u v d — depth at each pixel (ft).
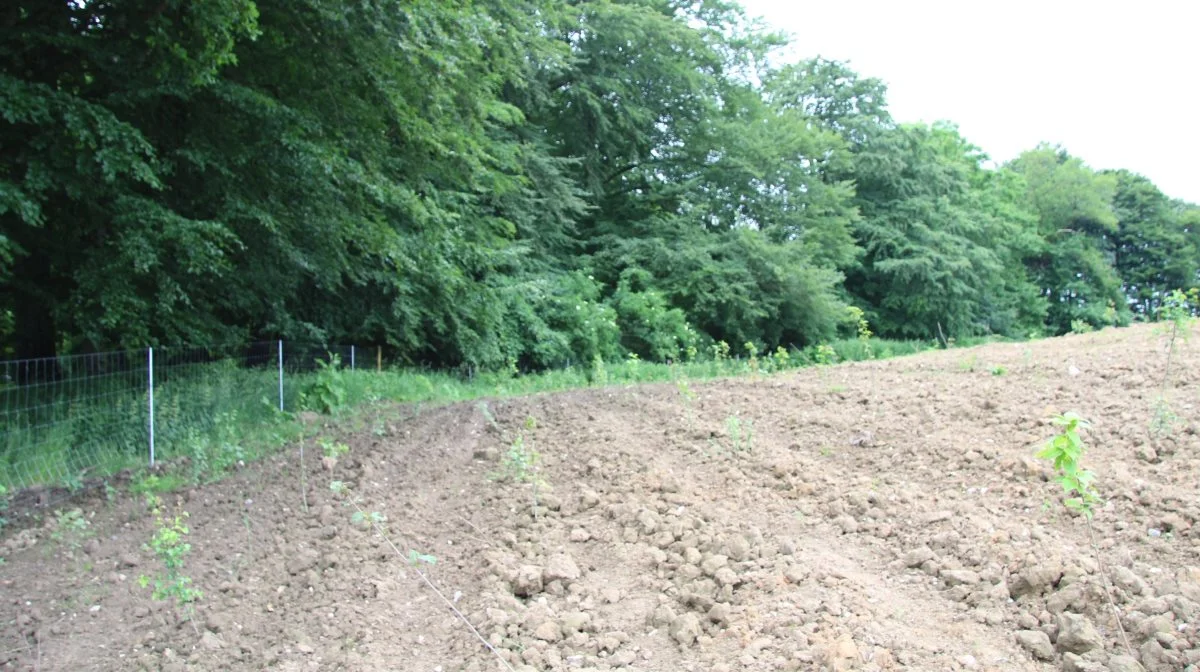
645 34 68.90
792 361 56.08
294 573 15.69
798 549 14.61
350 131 33.19
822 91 104.53
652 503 17.30
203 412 26.20
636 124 73.05
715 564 14.28
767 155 75.00
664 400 26.55
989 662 10.98
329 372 32.48
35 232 28.07
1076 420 11.12
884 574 13.79
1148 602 11.46
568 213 69.46
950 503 15.89
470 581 14.96
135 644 13.55
